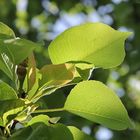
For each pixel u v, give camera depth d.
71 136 0.48
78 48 0.51
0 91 0.49
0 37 0.45
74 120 1.12
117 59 0.52
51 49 0.51
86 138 0.51
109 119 0.51
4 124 0.48
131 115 1.54
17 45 0.44
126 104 1.57
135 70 1.58
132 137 1.45
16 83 0.49
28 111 0.48
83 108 0.51
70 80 0.49
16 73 0.49
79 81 0.51
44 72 0.48
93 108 0.51
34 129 0.47
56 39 0.51
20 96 0.49
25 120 0.48
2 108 0.47
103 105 0.51
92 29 0.51
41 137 0.47
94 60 0.51
